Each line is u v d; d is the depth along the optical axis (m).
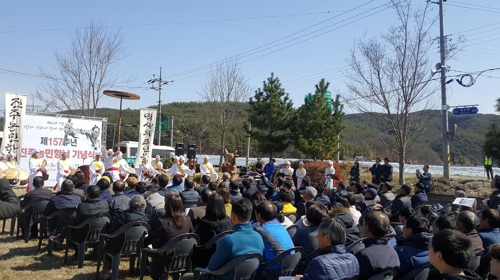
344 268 3.16
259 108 23.89
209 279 3.92
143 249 4.62
